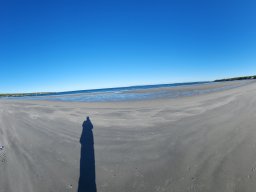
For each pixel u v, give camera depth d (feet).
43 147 22.31
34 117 39.42
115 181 14.75
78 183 14.83
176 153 18.29
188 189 13.09
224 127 23.86
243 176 13.76
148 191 13.29
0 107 63.10
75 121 33.24
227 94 55.01
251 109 31.50
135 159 17.87
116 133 25.22
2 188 14.74
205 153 17.70
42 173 16.57
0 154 21.07
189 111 34.81
